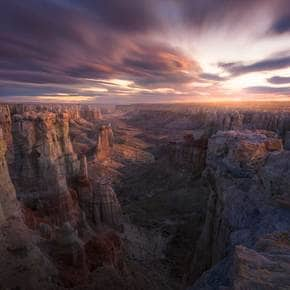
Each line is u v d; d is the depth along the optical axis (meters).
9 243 23.67
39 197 43.41
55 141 51.38
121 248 41.34
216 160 57.06
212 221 36.16
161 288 36.59
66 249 27.39
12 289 21.00
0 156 27.02
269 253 12.01
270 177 26.69
